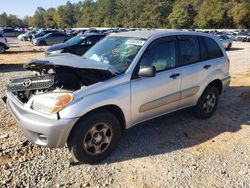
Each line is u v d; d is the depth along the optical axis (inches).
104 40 217.8
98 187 147.2
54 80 163.6
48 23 6136.8
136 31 216.2
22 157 173.2
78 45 575.5
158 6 4532.5
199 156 180.4
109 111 172.4
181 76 205.5
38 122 151.6
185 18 3956.7
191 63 217.0
